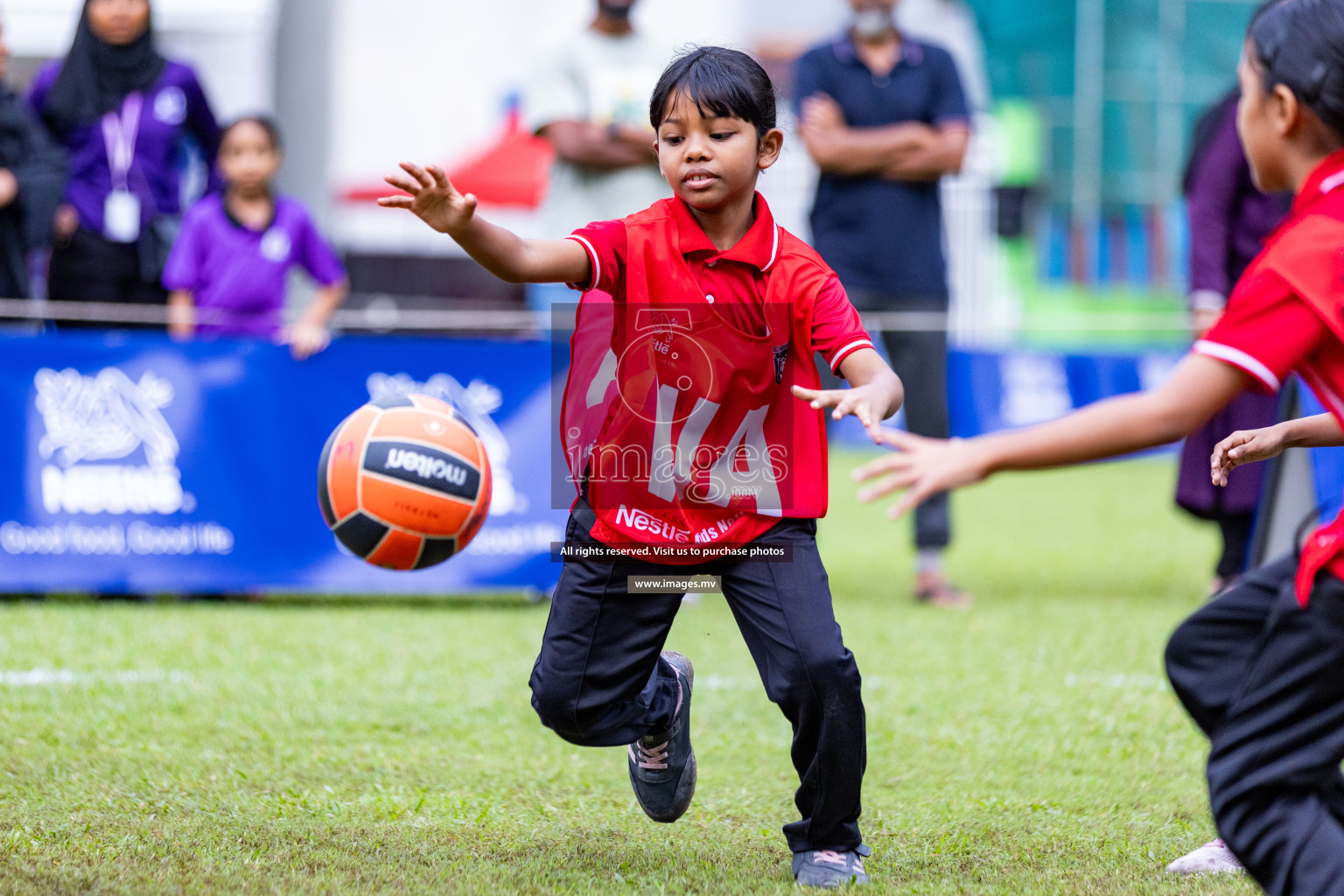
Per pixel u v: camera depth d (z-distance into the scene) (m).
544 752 7.72
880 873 5.74
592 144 13.14
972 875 5.73
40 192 12.74
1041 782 7.23
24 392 11.86
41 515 11.90
